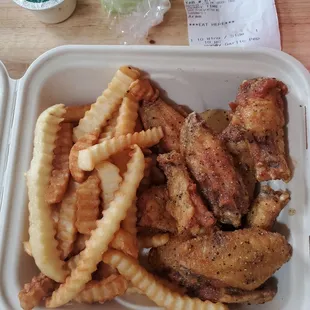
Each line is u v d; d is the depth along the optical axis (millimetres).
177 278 190
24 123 195
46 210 185
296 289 175
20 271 183
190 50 192
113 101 198
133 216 189
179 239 188
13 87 197
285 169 181
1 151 192
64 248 188
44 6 200
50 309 180
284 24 210
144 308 191
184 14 214
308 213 178
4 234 182
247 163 193
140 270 182
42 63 197
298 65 187
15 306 176
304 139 184
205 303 182
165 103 206
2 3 222
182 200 182
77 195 188
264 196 188
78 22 217
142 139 193
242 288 180
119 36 214
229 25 212
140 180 187
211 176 182
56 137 193
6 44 217
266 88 183
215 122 209
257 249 173
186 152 188
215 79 198
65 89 207
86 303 186
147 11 211
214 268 174
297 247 178
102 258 181
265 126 181
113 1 210
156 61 196
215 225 185
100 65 198
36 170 184
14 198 188
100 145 184
